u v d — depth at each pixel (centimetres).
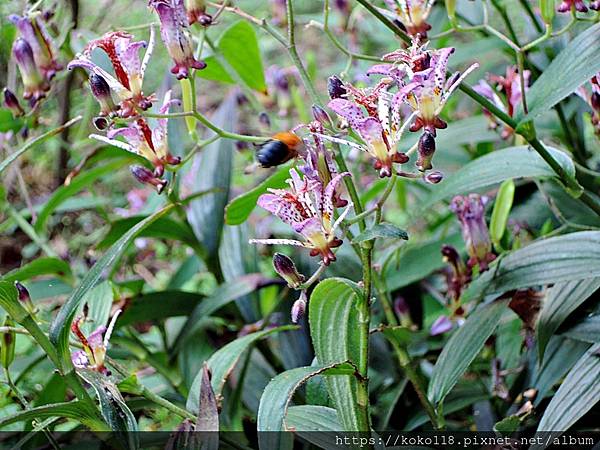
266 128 64
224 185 65
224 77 65
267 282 61
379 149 43
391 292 65
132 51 47
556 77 48
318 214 43
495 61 71
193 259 69
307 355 59
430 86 44
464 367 50
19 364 61
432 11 69
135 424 46
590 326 50
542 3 49
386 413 56
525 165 51
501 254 53
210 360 50
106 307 54
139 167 49
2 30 72
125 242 46
